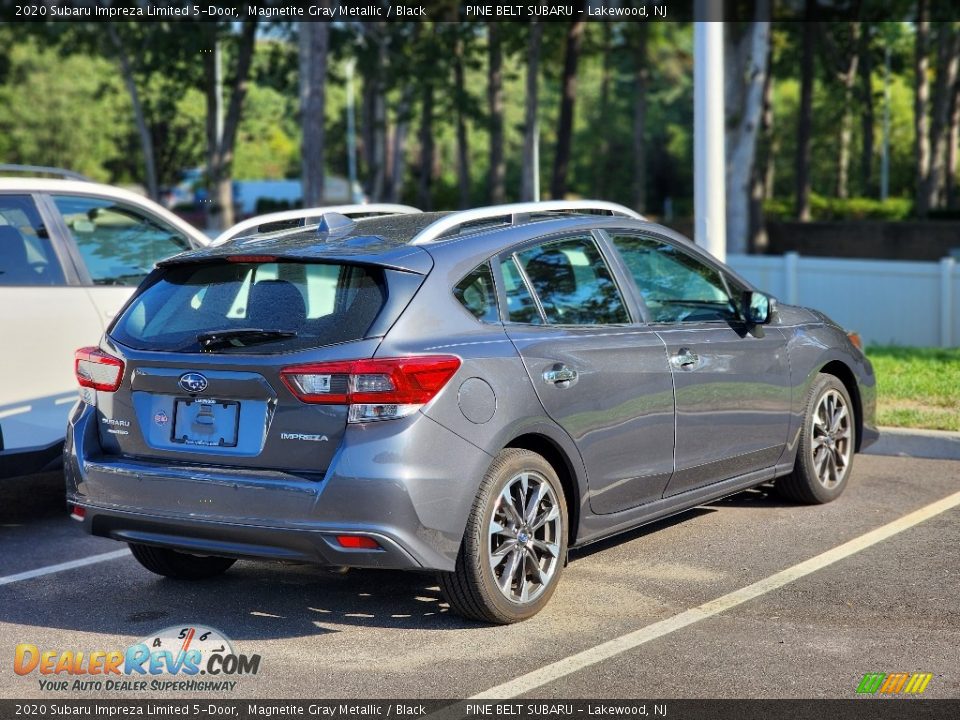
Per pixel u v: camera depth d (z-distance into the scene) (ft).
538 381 16.63
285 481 15.33
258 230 20.70
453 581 16.15
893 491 23.88
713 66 32.96
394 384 15.14
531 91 120.57
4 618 17.83
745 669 14.83
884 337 53.42
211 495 15.75
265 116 183.01
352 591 18.71
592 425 17.44
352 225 18.19
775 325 21.75
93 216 24.76
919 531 20.88
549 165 268.62
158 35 120.88
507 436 16.15
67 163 211.00
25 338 22.89
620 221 19.52
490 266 16.99
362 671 15.17
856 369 23.58
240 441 15.88
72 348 23.48
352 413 15.16
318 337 15.58
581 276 18.28
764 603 17.33
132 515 16.38
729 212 94.27
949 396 30.94
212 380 15.92
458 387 15.62
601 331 18.07
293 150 257.55
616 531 18.39
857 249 124.67
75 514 17.28
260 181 192.54
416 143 259.39
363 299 15.79
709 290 20.70
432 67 123.13
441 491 15.40
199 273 17.16
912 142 244.63
